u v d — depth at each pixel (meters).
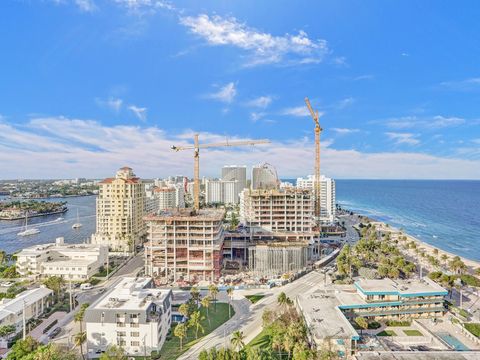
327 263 195.00
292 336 87.88
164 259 164.88
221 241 185.00
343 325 99.81
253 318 117.94
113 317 95.06
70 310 124.62
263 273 174.25
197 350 95.88
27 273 164.38
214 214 181.62
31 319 114.62
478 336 102.69
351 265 169.50
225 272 178.00
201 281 160.38
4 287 147.12
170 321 111.81
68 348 96.62
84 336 91.56
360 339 101.25
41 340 101.25
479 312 125.06
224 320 116.50
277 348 91.94
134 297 106.81
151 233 164.25
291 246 183.75
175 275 163.38
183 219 162.88
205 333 106.75
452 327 111.38
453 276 147.75
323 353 83.50
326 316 106.25
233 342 86.38
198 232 163.25
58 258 175.75
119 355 83.94
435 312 120.69
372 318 116.25
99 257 177.12
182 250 165.88
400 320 116.44
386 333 107.69
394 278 152.25
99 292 146.50
